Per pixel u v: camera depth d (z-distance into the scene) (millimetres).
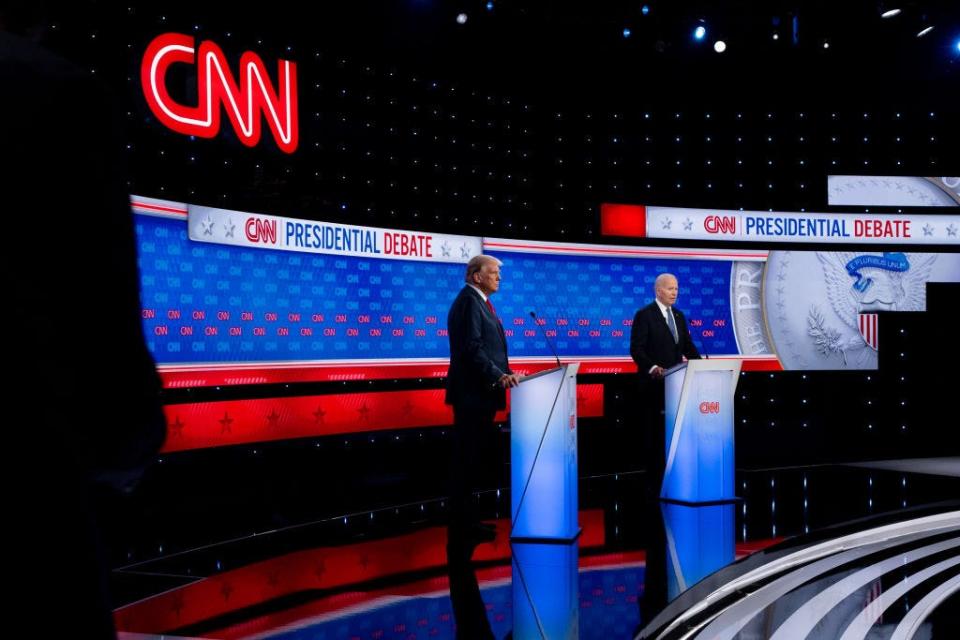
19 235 791
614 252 8578
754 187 8984
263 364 6512
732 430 6004
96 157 836
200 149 6230
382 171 7570
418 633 3139
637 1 7934
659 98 8836
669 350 6324
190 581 3998
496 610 3436
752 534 4836
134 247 856
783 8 8141
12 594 766
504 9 7695
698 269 8773
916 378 8711
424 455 7617
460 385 4840
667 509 5734
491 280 4812
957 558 3988
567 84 8555
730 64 8836
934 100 9148
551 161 8508
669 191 8836
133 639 3094
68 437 811
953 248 9117
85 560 812
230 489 6336
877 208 9047
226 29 6535
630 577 3932
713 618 3178
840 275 8977
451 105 8039
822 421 8664
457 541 4836
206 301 6168
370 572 4145
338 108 7305
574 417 4984
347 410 7105
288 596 3715
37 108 814
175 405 5941
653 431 6316
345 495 6664
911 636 2855
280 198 6773
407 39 7699
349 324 7145
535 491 4789
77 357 802
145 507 5574
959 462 8125
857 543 4453
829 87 9031
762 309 8852
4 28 908
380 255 7383
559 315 8367
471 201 8094
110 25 5684
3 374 778
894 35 8445
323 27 7227
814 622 3062
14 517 771
